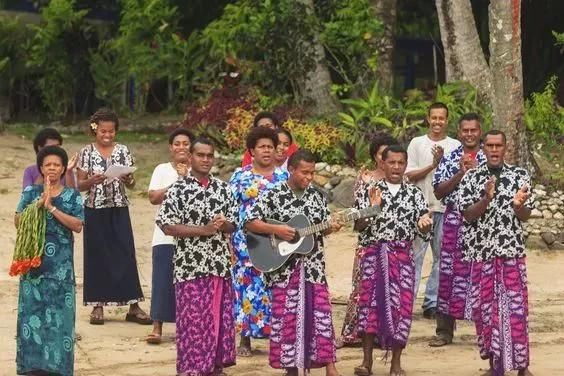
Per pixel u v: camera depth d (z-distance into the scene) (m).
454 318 21.98
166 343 22.02
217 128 38.53
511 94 32.47
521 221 19.11
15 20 54.38
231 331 18.75
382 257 19.38
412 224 19.48
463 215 19.33
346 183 34.25
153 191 21.69
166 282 21.53
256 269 18.77
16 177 38.22
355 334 21.75
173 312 21.55
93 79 54.72
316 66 40.09
